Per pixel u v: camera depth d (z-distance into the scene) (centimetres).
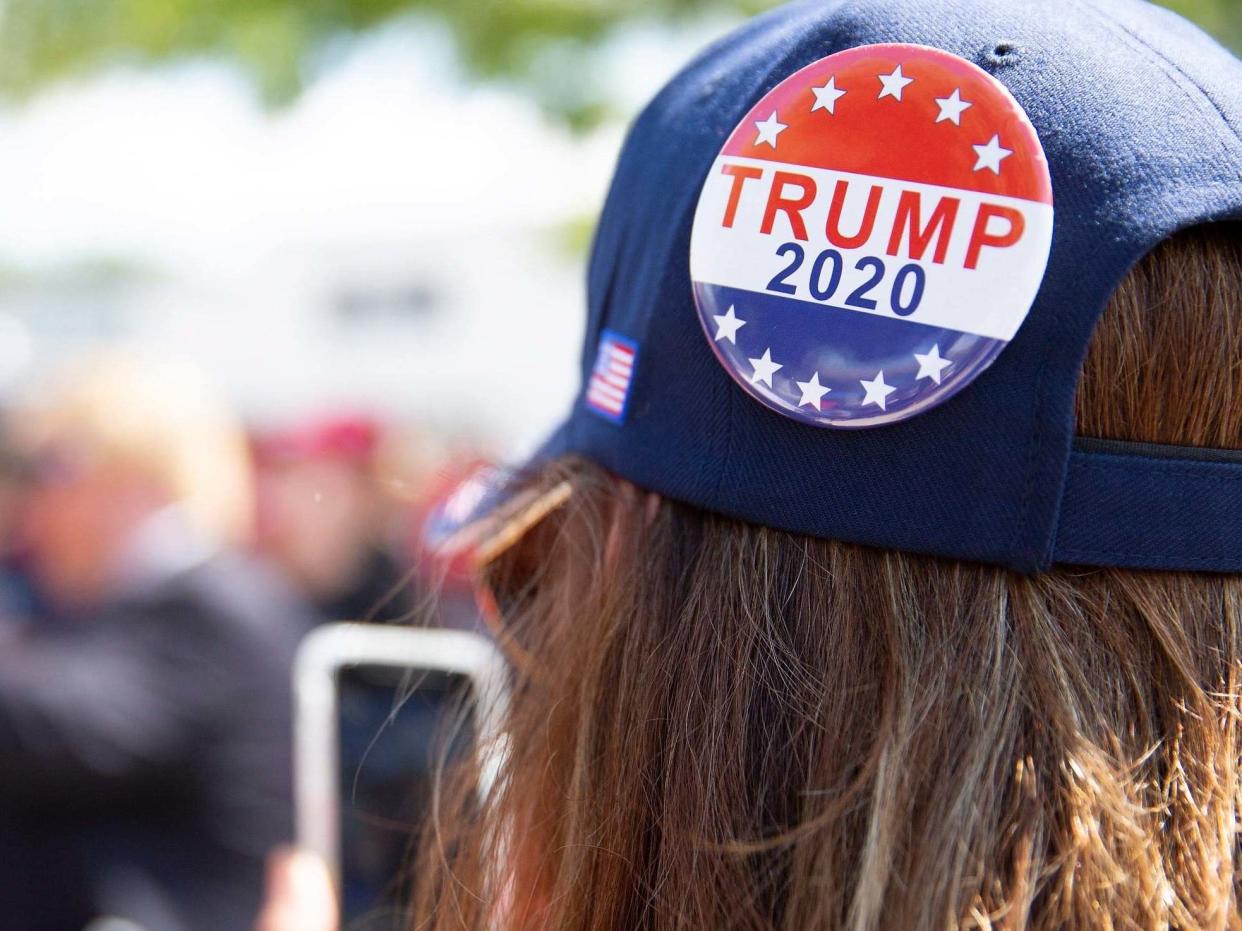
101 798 184
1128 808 54
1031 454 54
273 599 207
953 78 56
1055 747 54
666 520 64
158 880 187
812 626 59
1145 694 56
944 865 54
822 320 57
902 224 56
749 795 59
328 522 305
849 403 56
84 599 193
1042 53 57
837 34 62
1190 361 55
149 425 205
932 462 56
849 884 56
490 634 85
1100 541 55
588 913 62
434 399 850
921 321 55
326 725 139
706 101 68
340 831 137
